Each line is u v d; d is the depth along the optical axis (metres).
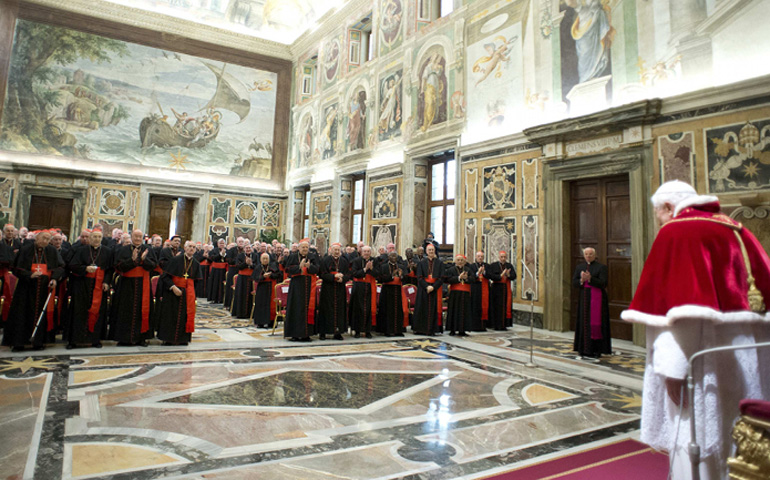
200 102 21.98
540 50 11.05
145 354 6.59
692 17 8.27
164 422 3.86
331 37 20.41
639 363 6.88
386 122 16.42
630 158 8.91
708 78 8.00
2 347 6.85
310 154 21.50
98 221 19.59
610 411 4.52
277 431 3.76
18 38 18.84
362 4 18.34
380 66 16.92
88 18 19.98
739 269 1.96
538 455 3.40
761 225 7.16
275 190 23.31
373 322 9.00
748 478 1.65
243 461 3.14
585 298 7.45
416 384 5.39
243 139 22.86
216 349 7.20
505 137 11.61
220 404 4.41
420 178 14.81
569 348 8.09
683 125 8.20
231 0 21.94
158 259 7.47
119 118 20.45
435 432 3.85
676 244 2.01
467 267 9.78
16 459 3.05
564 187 10.30
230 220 22.27
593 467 3.20
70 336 6.77
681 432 1.96
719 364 1.96
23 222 18.22
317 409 4.37
